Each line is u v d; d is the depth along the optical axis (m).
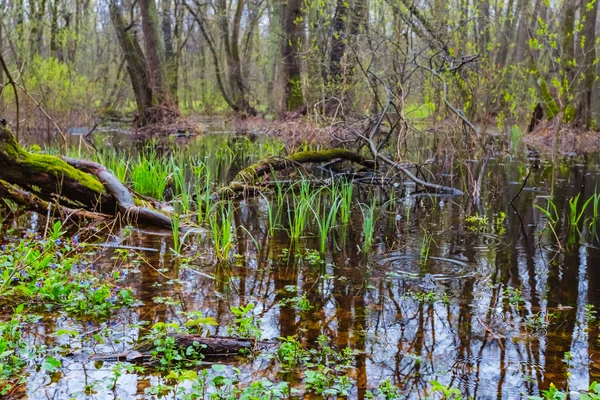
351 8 13.48
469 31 10.99
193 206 7.87
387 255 5.46
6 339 3.29
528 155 14.47
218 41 35.00
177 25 30.36
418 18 10.62
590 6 11.53
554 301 4.23
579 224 6.80
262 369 3.10
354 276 4.80
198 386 2.85
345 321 3.82
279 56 21.92
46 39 25.97
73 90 19.98
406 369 3.14
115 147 15.68
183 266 5.02
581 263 5.19
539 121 19.05
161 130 20.91
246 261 5.23
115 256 5.30
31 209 6.50
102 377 2.94
